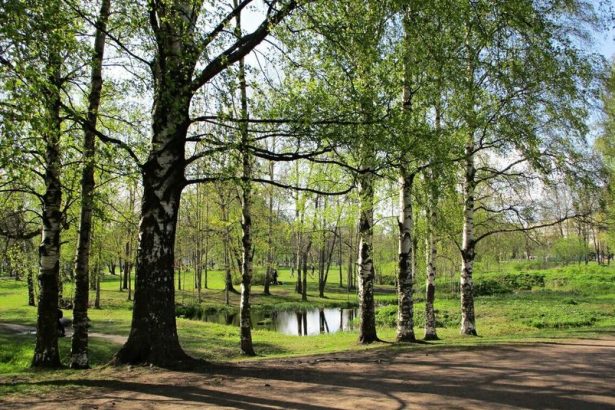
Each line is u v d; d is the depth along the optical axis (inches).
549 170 638.5
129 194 1034.7
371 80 400.2
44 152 393.7
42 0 273.7
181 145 382.0
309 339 852.0
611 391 289.4
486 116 621.6
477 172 748.0
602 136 903.7
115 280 2416.3
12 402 279.0
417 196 513.3
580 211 700.0
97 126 539.8
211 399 273.6
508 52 568.7
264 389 299.4
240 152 385.7
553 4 616.7
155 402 268.7
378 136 374.3
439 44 427.8
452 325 954.7
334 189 666.8
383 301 1582.2
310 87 394.9
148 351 372.8
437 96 473.4
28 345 662.5
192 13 357.4
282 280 2573.8
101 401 274.1
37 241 1072.2
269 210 1398.9
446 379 328.8
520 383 313.0
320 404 260.8
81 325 490.3
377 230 964.0
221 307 1482.5
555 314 964.6
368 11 392.2
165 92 344.5
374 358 438.6
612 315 943.7
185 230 1510.8
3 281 2169.0
